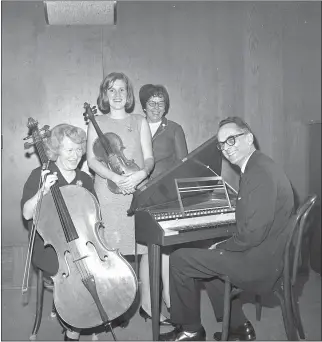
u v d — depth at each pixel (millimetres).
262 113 3598
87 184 2439
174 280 2152
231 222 2252
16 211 3271
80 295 2072
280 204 1979
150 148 2701
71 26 3293
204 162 2436
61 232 2117
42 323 2570
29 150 3275
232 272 2000
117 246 2582
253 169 2012
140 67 3389
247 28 3551
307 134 3607
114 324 2486
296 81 3645
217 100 3518
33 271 3213
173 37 3436
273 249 1964
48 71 3279
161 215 2191
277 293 2041
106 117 2676
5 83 3238
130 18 3369
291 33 3625
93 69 3326
